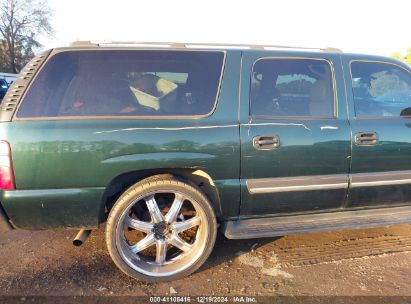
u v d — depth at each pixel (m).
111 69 2.76
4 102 2.57
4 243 3.36
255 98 2.92
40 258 3.11
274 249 3.32
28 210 2.57
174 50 2.87
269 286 2.77
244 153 2.80
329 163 2.99
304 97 3.05
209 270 2.99
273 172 2.89
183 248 2.90
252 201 2.92
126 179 2.76
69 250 3.26
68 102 2.64
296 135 2.89
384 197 3.25
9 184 2.50
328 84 3.12
